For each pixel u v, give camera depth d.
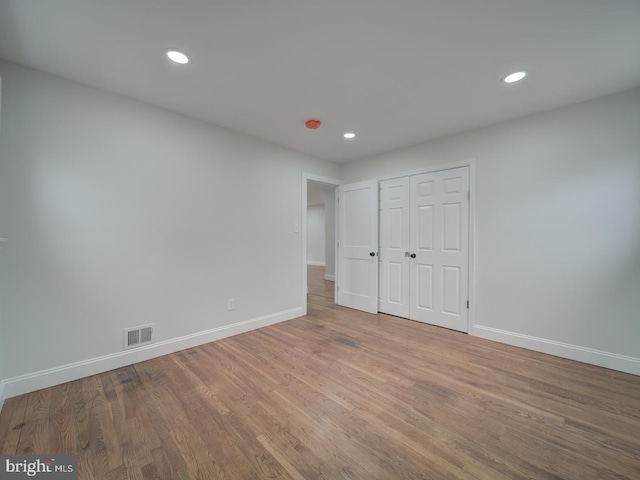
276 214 3.51
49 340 2.00
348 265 4.34
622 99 2.24
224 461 1.35
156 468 1.31
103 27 1.55
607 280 2.32
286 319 3.63
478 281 3.02
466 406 1.79
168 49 1.74
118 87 2.18
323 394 1.92
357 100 2.38
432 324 3.43
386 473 1.28
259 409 1.75
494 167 2.89
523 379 2.13
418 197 3.53
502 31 1.58
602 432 1.55
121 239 2.31
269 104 2.45
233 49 1.75
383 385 2.04
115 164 2.28
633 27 1.54
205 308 2.85
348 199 4.32
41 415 1.67
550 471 1.29
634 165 2.20
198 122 2.77
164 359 2.47
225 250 3.00
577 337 2.45
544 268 2.61
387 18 1.49
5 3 1.36
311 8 1.42
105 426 1.59
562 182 2.51
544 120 2.59
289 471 1.29
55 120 2.01
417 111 2.58
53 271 2.01
